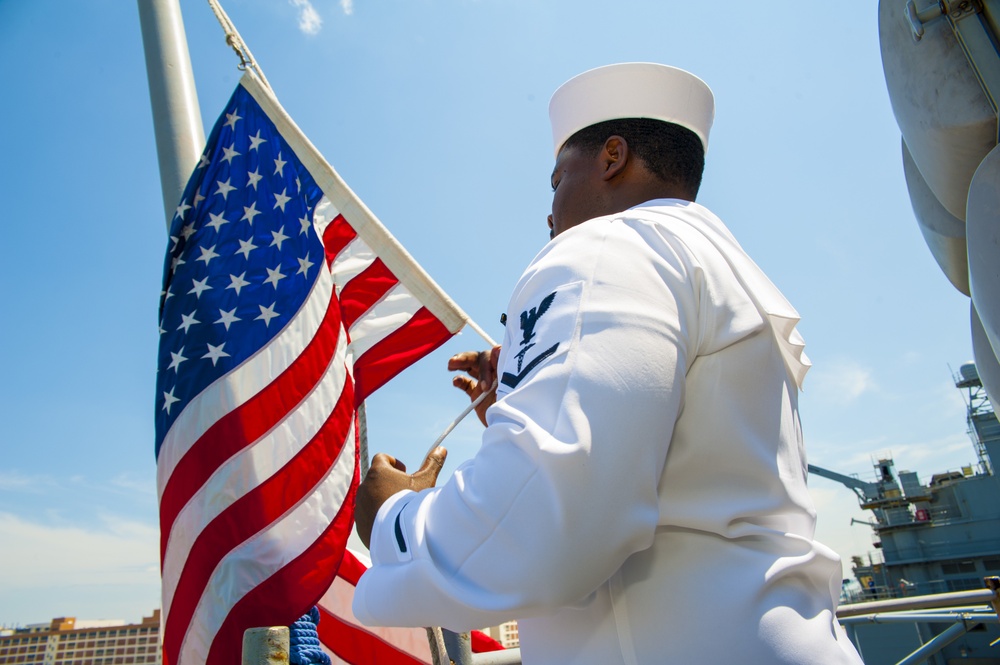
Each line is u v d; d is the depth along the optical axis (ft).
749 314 3.41
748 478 3.27
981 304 3.41
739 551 3.14
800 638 2.94
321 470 10.26
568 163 4.67
